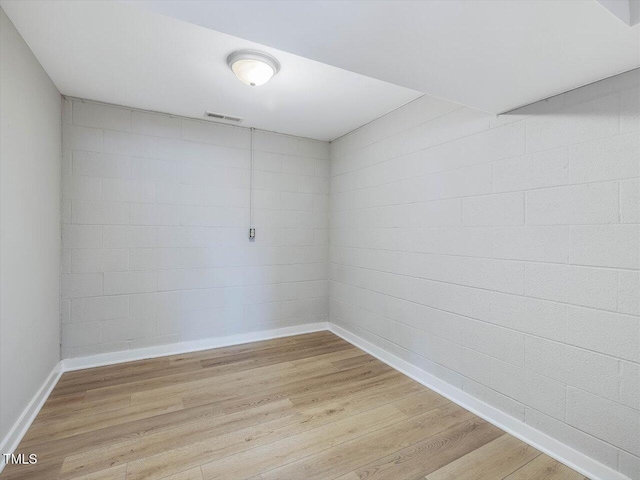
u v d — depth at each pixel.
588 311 1.62
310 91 2.56
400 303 2.82
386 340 2.98
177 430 1.91
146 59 2.10
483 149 2.12
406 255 2.76
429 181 2.53
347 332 3.56
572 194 1.68
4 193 1.62
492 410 2.06
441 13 1.12
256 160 3.48
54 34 1.82
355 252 3.44
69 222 2.66
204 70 2.24
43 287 2.19
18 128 1.78
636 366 1.46
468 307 2.22
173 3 1.11
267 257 3.56
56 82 2.41
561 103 1.72
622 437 1.50
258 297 3.53
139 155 2.92
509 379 1.97
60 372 2.60
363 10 1.12
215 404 2.21
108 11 1.63
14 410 1.74
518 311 1.92
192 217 3.17
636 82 1.47
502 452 1.78
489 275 2.08
